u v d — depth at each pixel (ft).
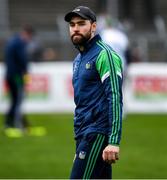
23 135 117.70
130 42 196.03
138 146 106.42
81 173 51.39
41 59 180.96
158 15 232.12
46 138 114.42
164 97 156.97
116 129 49.93
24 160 93.91
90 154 51.13
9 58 115.96
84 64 52.03
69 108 155.22
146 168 88.84
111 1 218.18
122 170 87.35
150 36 206.80
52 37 201.77
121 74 51.19
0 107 151.74
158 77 157.17
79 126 52.21
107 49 51.57
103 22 141.59
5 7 215.92
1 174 84.23
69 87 155.12
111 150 49.60
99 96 51.57
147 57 194.18
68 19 52.54
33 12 229.86
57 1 235.40
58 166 89.97
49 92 154.40
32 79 153.69
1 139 112.78
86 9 52.29
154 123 136.26
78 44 52.49
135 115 150.71
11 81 117.29
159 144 108.58
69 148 104.37
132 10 224.94
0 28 212.23
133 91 156.46
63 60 191.83
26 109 153.79
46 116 146.10
